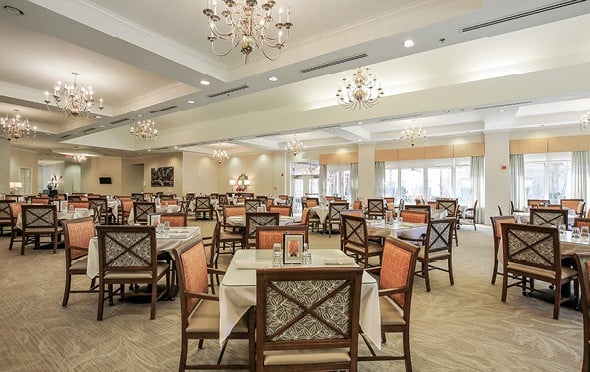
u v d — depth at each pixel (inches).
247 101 327.3
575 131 350.9
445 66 225.6
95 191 670.5
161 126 447.8
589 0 111.7
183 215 178.9
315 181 553.3
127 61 169.8
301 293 61.1
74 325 111.3
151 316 116.5
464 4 122.7
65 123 376.2
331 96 299.9
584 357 76.9
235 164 641.6
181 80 199.0
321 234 330.3
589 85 190.4
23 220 213.8
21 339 101.1
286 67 177.9
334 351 65.1
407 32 137.6
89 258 123.3
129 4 135.8
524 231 129.3
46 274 171.8
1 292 144.1
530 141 374.6
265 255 104.1
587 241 129.5
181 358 75.8
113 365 87.2
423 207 246.2
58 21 129.2
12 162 527.5
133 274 117.2
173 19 147.6
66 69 212.5
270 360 62.0
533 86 206.7
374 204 342.6
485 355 94.1
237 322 75.3
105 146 476.1
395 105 259.8
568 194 362.6
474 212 373.7
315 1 132.4
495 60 213.2
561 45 191.0
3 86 233.9
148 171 657.0
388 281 91.9
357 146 497.0
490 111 289.9
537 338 104.8
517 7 116.8
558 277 119.1
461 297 143.3
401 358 80.5
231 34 132.2
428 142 437.1
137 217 285.7
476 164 409.7
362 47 152.9
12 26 155.5
